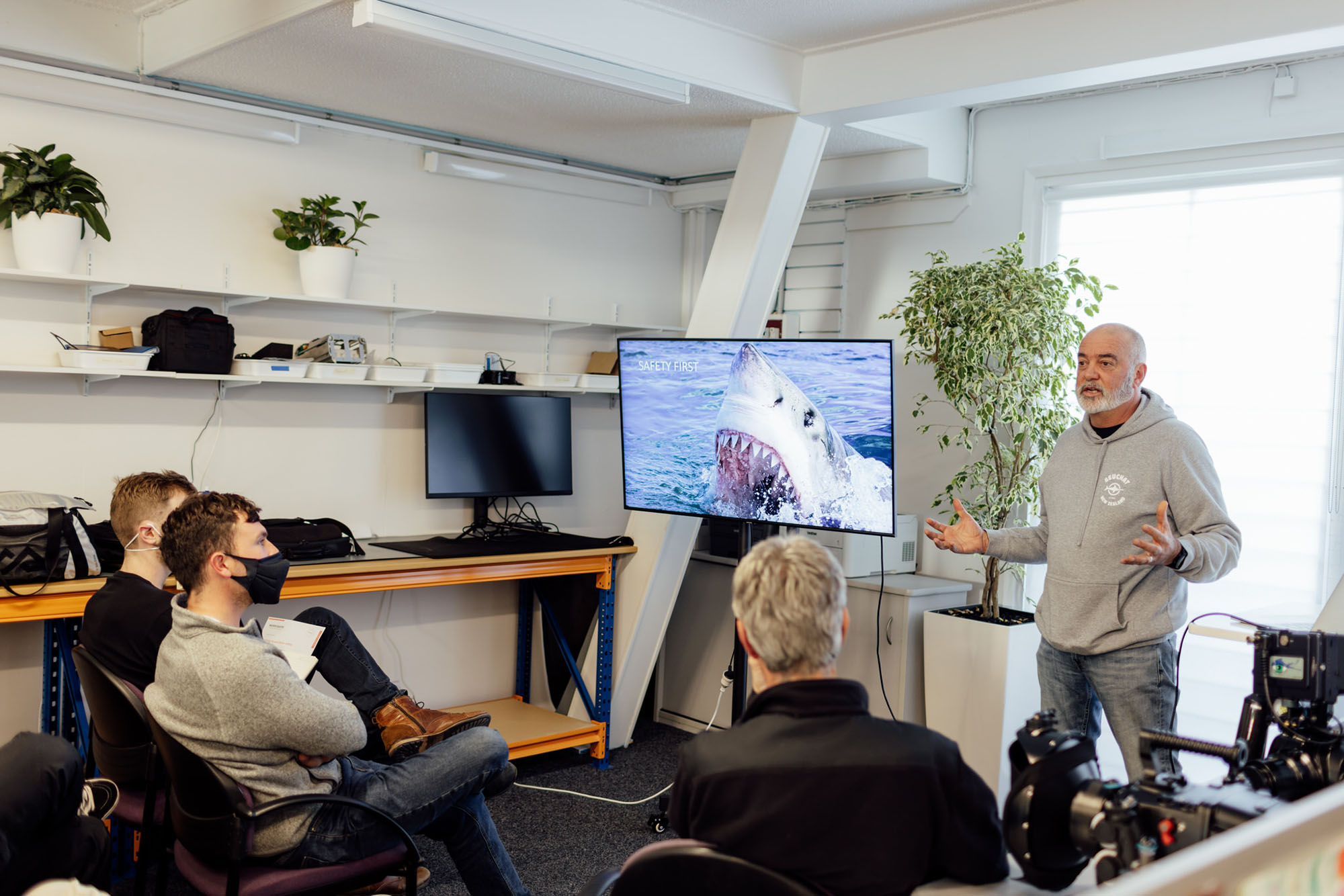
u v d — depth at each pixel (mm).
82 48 3383
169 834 2289
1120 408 2867
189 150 3590
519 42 2990
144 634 2418
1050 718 1384
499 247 4430
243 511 2188
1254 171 3633
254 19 2979
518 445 4301
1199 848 529
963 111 4324
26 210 3119
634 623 4176
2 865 1557
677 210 5074
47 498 2949
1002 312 3619
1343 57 3404
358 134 3975
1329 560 3459
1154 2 2957
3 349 3240
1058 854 1290
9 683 3307
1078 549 2848
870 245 4730
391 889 2426
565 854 3291
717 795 1410
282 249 3818
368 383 3760
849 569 4156
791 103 3691
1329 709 1548
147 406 3518
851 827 1354
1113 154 3910
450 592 4371
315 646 3070
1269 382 3613
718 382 3404
